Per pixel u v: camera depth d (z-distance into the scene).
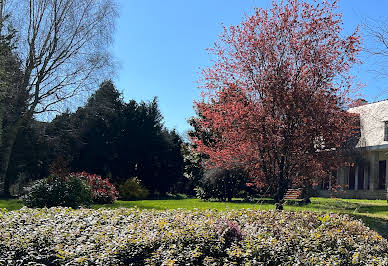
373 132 21.56
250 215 7.37
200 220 6.45
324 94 10.05
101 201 15.26
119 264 4.87
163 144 29.23
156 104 30.11
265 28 10.58
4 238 5.64
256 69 10.35
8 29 18.42
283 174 10.54
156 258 4.88
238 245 5.36
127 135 28.05
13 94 18.22
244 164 11.16
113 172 27.45
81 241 5.66
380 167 22.64
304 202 14.20
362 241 5.93
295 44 10.21
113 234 5.94
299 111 9.65
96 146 26.52
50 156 24.38
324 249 5.35
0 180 18.89
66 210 8.53
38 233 5.88
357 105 11.11
